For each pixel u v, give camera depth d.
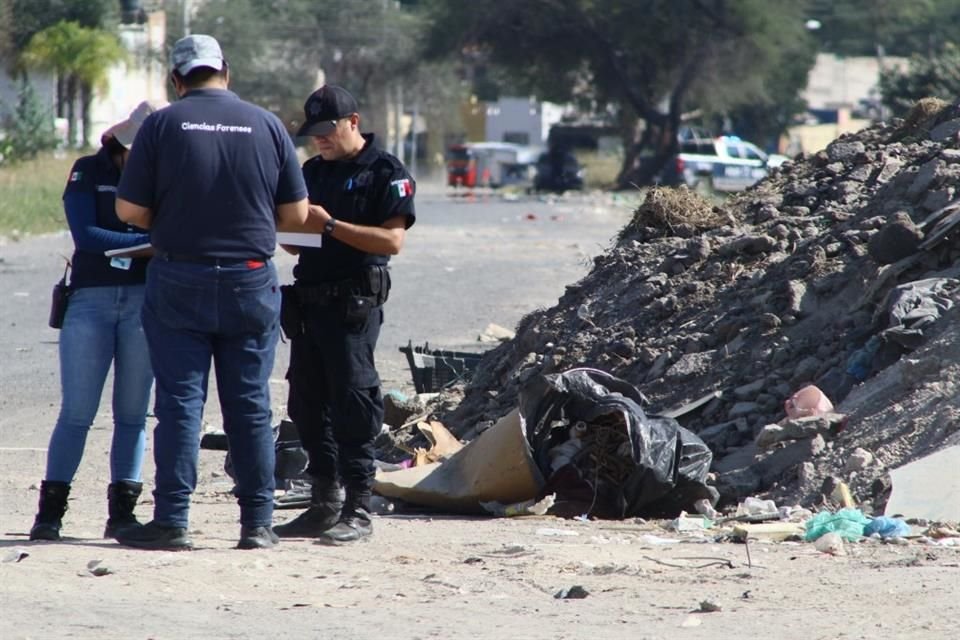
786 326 37.28
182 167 24.28
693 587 22.84
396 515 31.95
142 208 24.47
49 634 19.47
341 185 26.45
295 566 24.44
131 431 26.67
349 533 26.78
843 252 39.16
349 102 26.61
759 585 22.88
